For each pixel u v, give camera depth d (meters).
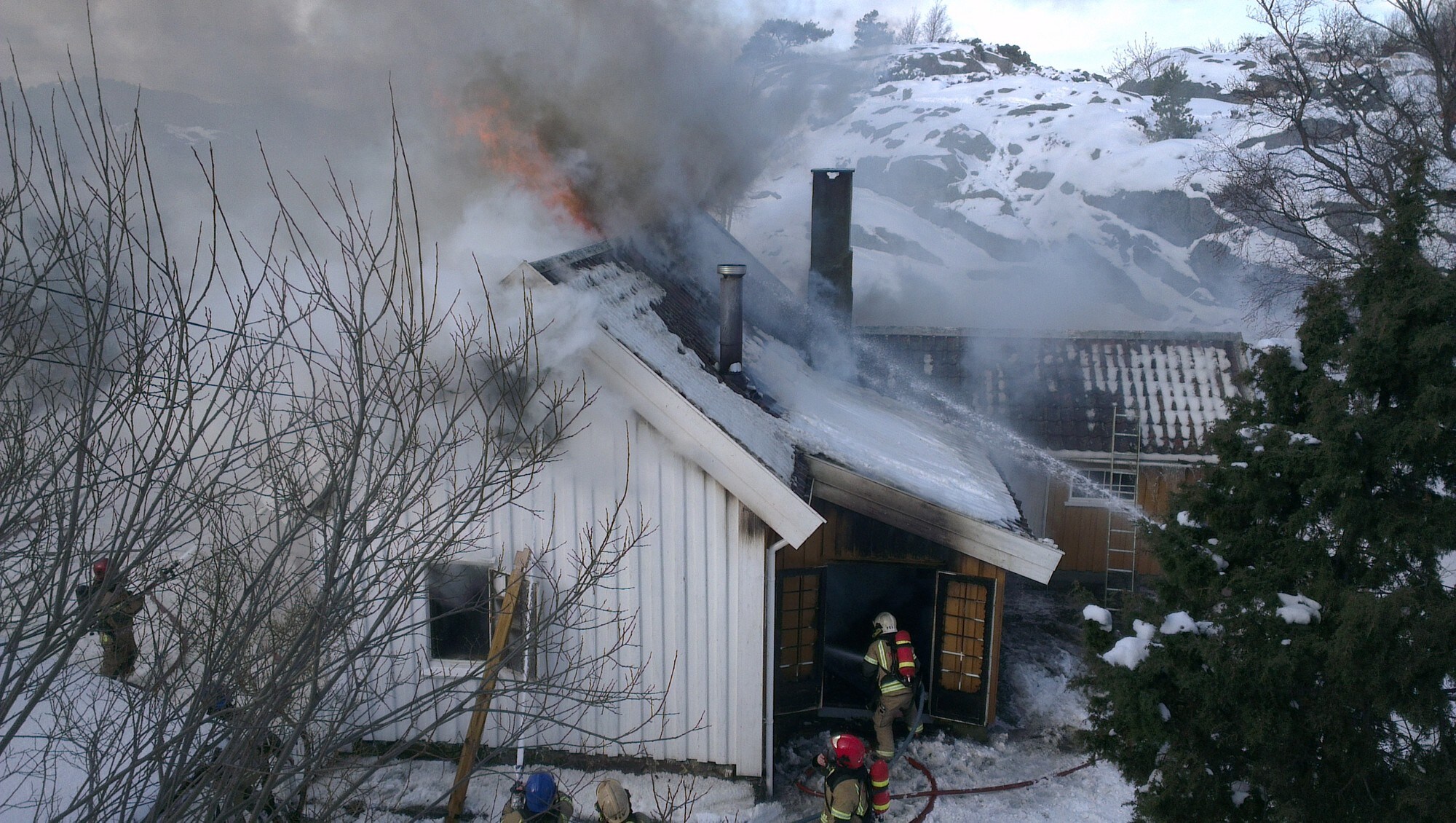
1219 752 4.67
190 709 2.96
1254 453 4.81
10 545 2.98
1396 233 4.48
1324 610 4.38
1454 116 17.05
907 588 9.23
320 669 3.18
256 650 3.54
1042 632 10.09
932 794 6.79
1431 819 4.23
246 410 3.54
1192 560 4.87
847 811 5.38
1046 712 8.16
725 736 6.59
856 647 9.24
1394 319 4.28
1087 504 11.61
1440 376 4.22
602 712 6.56
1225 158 30.28
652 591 6.41
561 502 6.32
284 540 3.09
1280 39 18.86
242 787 3.11
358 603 3.14
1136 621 4.96
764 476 5.97
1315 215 19.53
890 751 7.12
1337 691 4.32
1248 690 4.44
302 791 3.63
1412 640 4.06
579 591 4.50
